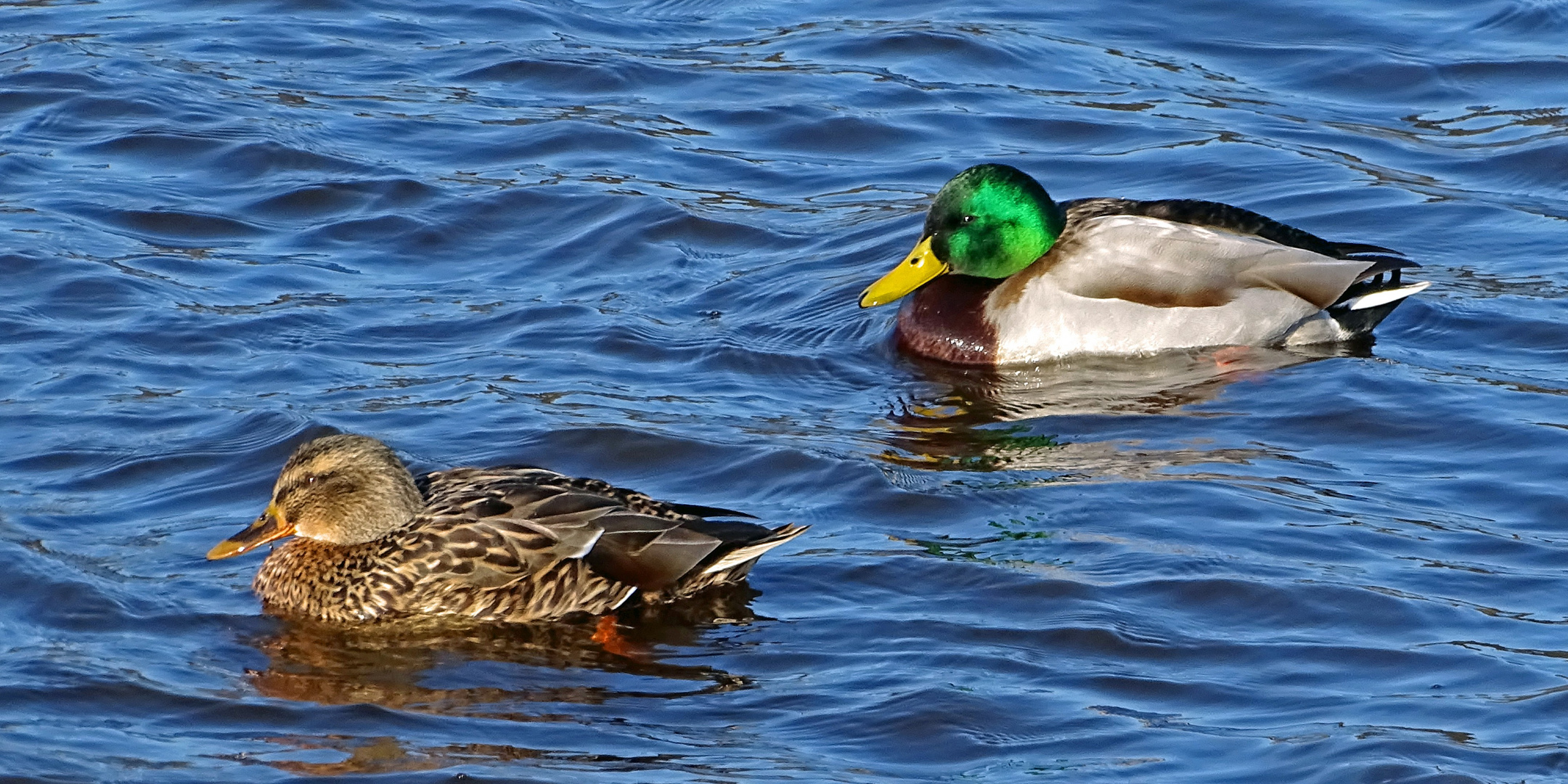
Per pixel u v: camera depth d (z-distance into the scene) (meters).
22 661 11.30
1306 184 20.02
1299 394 15.84
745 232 19.06
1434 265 18.33
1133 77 22.67
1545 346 16.69
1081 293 17.12
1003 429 15.34
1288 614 12.01
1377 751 10.23
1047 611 12.08
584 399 15.41
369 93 21.92
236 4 24.34
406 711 10.95
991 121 21.58
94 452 14.04
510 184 19.77
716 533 12.11
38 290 16.94
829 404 15.95
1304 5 24.23
